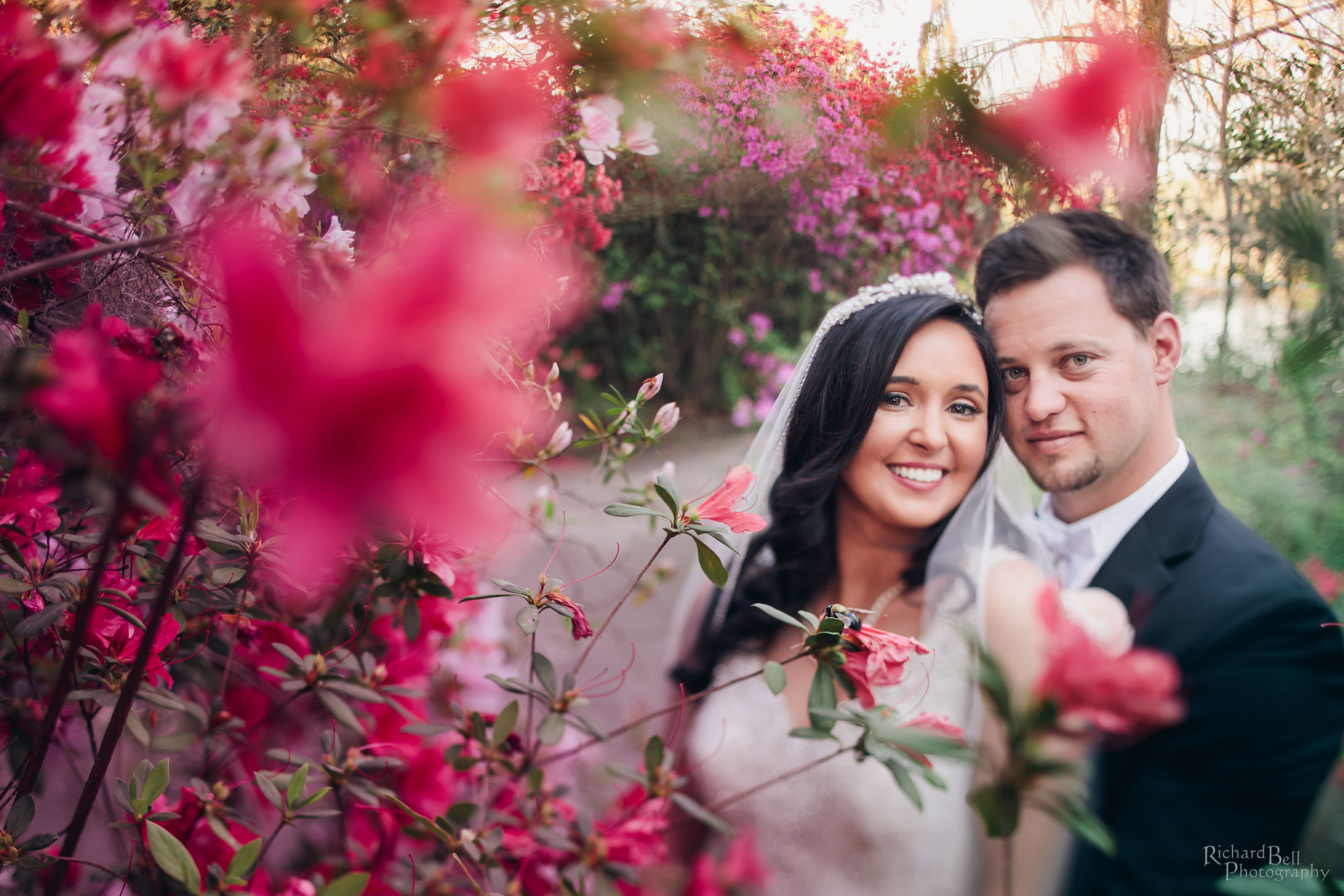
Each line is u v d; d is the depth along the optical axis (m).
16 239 0.77
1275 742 1.27
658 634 2.44
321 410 0.21
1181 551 1.46
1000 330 1.58
